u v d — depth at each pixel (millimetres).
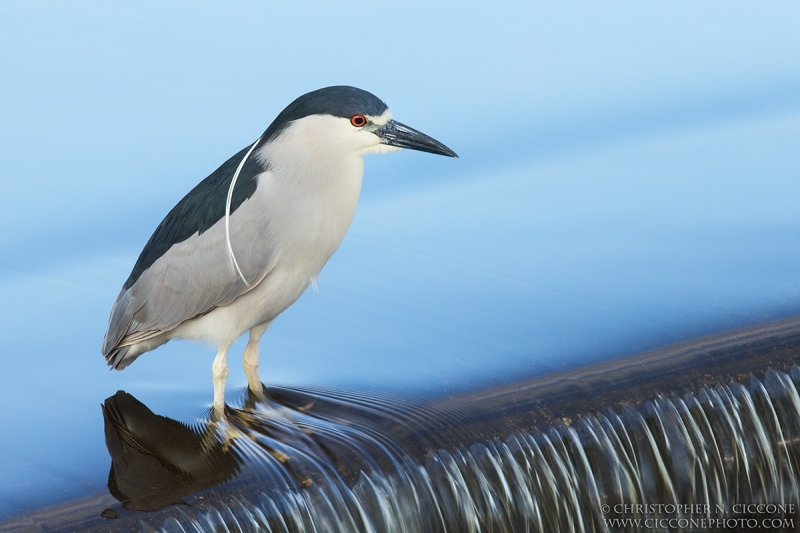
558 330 12344
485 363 11641
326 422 10344
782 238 14383
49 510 8695
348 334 12273
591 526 10367
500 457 10055
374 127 10539
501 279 13477
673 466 10680
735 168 16172
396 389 11070
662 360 11609
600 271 13664
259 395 10914
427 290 13203
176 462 9539
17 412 10305
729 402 11062
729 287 13266
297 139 10461
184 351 11953
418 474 9727
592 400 10797
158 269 10703
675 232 14578
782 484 11188
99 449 9703
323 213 10617
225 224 10414
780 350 11750
